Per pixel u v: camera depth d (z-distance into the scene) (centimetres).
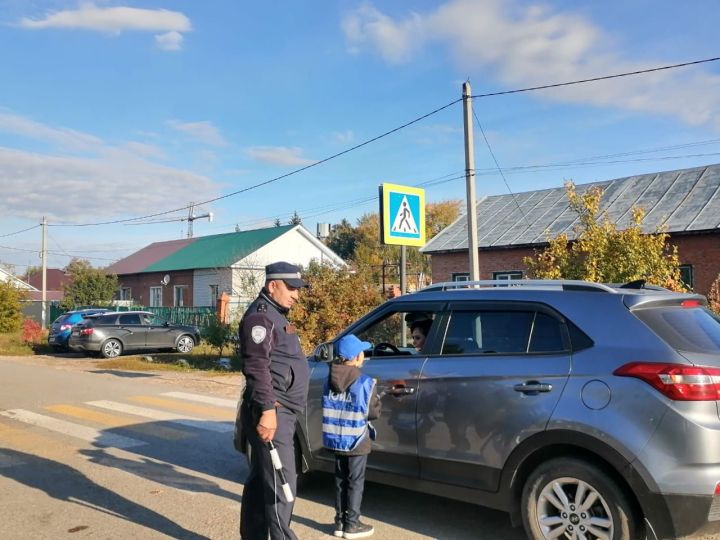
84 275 3884
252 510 409
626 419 381
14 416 980
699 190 2103
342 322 1423
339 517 479
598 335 414
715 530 369
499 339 458
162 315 2998
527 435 417
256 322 387
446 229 2670
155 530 493
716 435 363
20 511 538
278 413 393
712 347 399
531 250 2280
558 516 406
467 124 1243
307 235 3750
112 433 855
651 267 1083
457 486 454
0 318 3089
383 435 495
